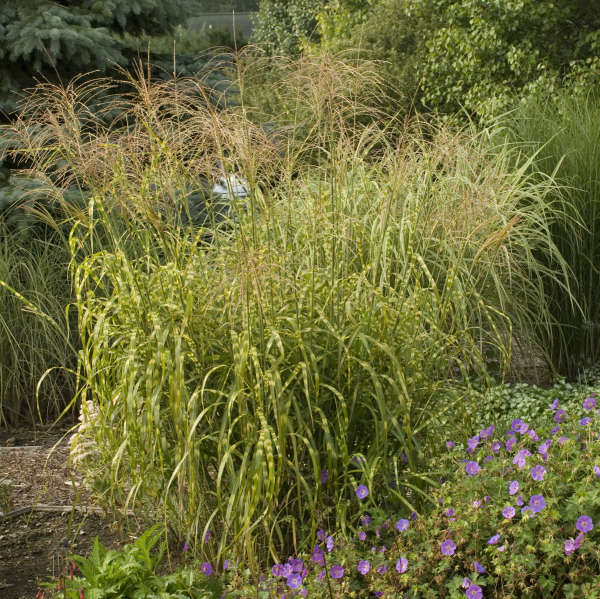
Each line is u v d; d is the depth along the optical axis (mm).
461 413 3914
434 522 3209
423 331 4004
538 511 2945
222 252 3924
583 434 3625
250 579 3367
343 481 3666
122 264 3648
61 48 7988
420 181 5891
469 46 11867
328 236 3846
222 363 3623
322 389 3596
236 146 3652
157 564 3604
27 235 6695
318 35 21594
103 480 4066
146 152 3971
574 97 7547
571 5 11758
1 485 4598
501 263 5801
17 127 4383
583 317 6328
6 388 6227
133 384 3398
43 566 3938
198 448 3328
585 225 6219
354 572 3205
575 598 2838
